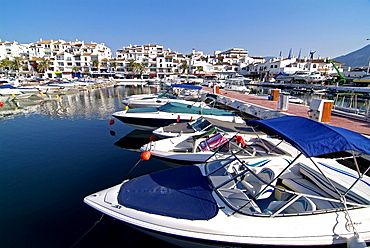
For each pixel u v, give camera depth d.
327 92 36.88
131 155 8.70
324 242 3.38
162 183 4.61
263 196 4.48
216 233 3.44
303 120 4.11
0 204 5.40
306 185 4.80
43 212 5.12
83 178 6.79
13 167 7.53
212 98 14.98
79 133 11.80
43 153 8.84
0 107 20.33
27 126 13.27
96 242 4.28
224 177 4.73
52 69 66.56
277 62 56.31
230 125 7.97
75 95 31.38
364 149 3.36
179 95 20.55
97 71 68.88
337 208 3.77
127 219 3.72
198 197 4.12
